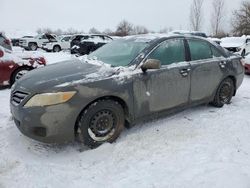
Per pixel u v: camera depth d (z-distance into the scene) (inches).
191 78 195.0
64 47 1049.5
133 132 176.9
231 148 157.6
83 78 151.7
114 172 136.1
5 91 289.3
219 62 216.2
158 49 181.0
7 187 122.9
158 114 183.0
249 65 397.1
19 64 300.8
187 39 199.8
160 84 176.9
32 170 134.7
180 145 160.9
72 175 133.1
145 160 145.6
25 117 144.0
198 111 217.3
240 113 214.8
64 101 142.7
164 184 124.4
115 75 159.8
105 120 158.4
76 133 153.9
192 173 132.0
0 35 301.9
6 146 157.6
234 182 121.6
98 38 832.9
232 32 1705.2
